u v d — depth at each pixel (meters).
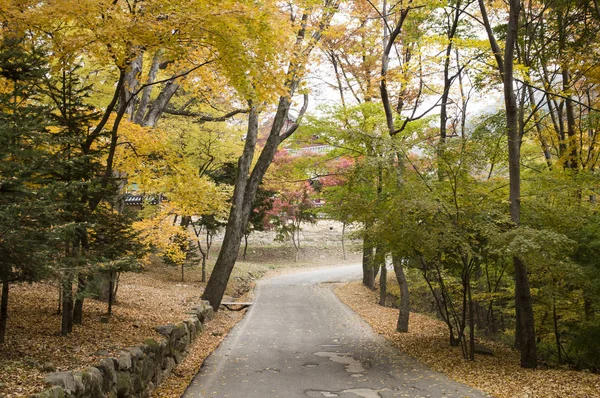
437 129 17.75
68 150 6.62
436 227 10.98
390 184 12.62
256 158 24.25
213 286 17.67
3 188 5.18
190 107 20.64
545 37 14.31
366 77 21.41
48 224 5.58
